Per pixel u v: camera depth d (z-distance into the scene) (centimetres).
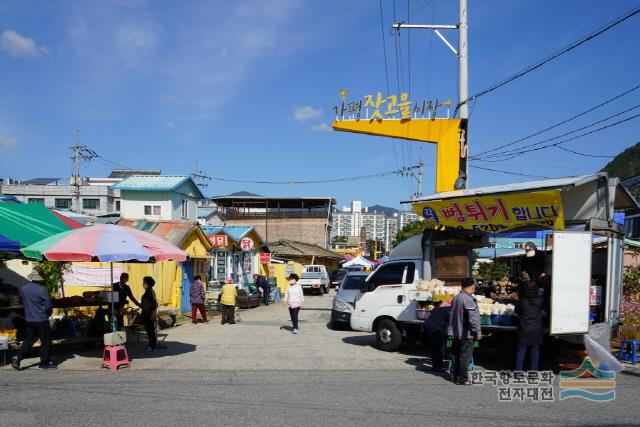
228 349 1195
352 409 665
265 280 2892
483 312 959
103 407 670
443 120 2023
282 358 1076
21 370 934
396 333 1164
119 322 1266
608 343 913
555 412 655
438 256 1183
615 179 948
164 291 1947
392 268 1238
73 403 690
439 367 938
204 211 5572
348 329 1658
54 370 934
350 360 1058
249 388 786
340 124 2106
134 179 3616
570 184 880
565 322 845
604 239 1120
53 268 1485
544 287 919
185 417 624
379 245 8244
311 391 768
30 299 934
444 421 612
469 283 836
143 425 593
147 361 1037
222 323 1812
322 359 1066
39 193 6406
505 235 1373
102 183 6962
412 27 1905
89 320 1294
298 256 4488
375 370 952
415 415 638
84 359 1050
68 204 6412
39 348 1107
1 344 961
